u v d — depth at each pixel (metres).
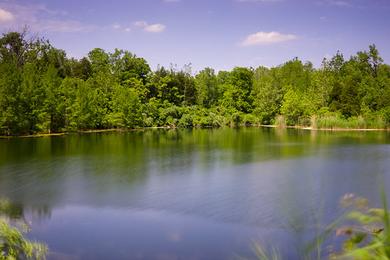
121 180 21.23
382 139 45.03
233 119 77.50
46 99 49.62
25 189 19.12
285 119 74.69
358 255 2.44
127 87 71.94
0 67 49.16
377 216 2.66
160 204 16.47
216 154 31.45
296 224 4.96
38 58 77.56
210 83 89.38
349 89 72.44
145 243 12.07
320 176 22.00
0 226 10.70
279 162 27.25
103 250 11.46
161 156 30.22
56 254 11.05
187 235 12.73
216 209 15.64
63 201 17.03
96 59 84.69
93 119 58.59
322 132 58.38
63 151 32.69
